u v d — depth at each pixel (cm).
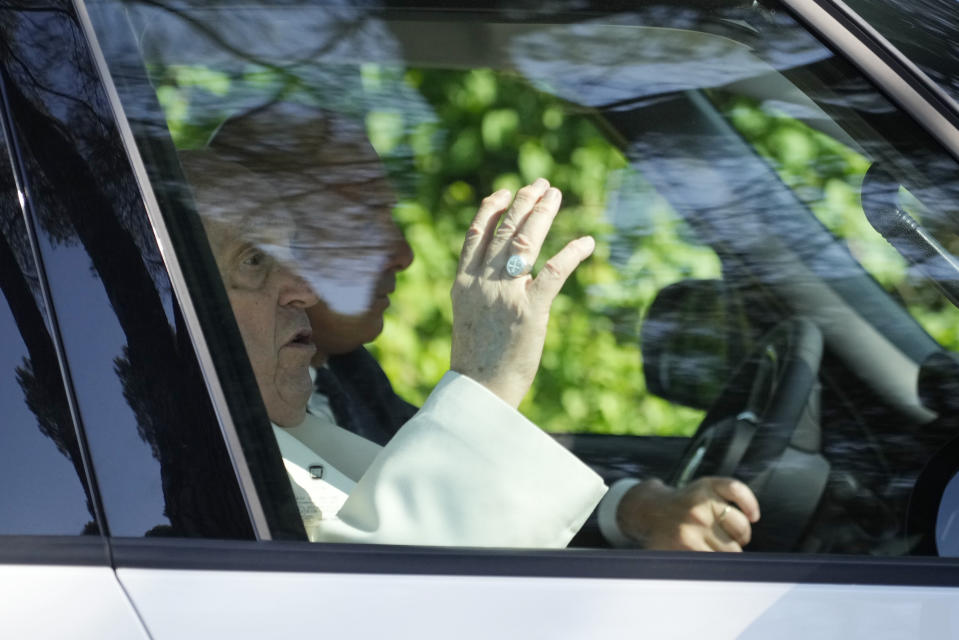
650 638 471
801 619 482
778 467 569
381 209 581
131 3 546
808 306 586
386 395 590
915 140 577
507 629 467
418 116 587
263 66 562
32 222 496
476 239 595
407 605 470
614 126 604
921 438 564
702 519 564
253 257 545
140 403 485
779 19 600
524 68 597
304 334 563
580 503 574
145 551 470
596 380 591
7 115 508
